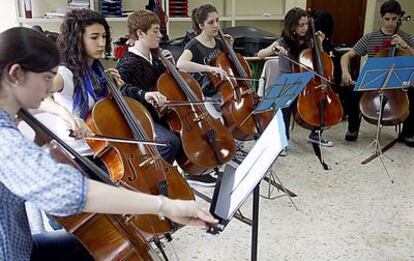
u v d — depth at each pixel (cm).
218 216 127
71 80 196
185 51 311
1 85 95
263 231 246
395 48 368
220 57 310
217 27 313
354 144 393
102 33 200
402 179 318
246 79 307
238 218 250
